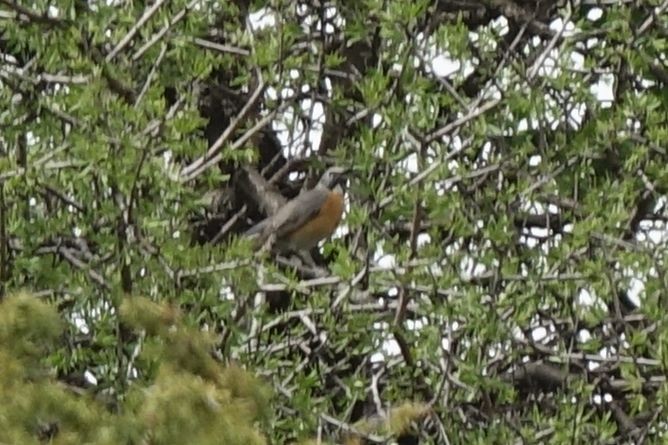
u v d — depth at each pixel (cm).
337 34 1434
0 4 1267
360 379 1226
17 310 816
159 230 1152
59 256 1207
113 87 1234
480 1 1562
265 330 1215
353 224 1234
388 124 1243
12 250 1183
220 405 800
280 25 1289
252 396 859
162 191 1162
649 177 1398
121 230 1149
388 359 1259
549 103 1362
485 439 1211
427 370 1245
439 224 1282
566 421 1220
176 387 793
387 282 1229
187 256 1152
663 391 1229
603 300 1272
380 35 1355
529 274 1252
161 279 1146
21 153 1177
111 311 1123
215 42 1427
